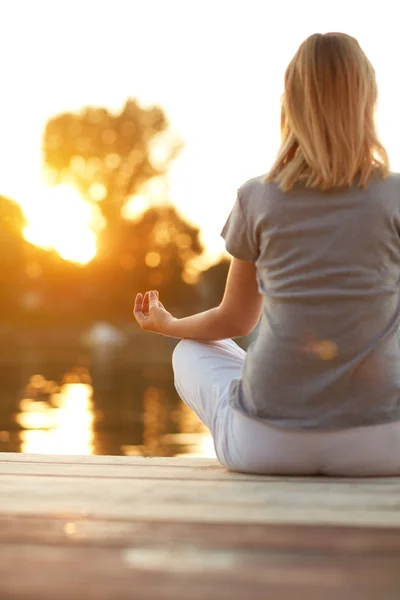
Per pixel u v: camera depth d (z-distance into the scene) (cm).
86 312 6619
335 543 226
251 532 238
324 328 301
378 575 200
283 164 316
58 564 210
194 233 6669
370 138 303
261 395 311
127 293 6650
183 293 6700
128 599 186
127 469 344
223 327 340
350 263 301
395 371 307
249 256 322
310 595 188
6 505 273
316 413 304
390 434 305
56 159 6731
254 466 319
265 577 199
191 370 347
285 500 277
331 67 301
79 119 6819
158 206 6675
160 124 6719
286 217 306
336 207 302
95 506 271
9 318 6425
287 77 310
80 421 1680
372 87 307
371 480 308
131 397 2262
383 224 301
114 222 6631
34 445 1305
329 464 312
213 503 274
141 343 5438
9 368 3475
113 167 6694
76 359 4219
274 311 310
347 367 300
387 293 303
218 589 192
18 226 6612
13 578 200
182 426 1628
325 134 302
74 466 354
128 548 223
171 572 204
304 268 303
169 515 258
